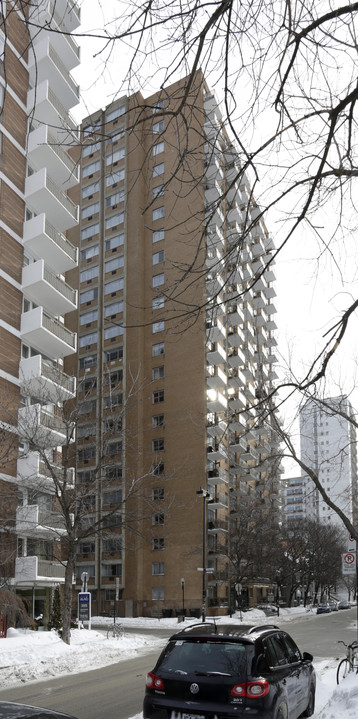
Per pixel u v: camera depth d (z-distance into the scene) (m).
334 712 8.60
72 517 31.78
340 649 23.30
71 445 41.12
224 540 59.31
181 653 7.46
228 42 3.59
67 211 34.69
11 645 22.22
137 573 54.94
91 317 64.06
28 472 29.25
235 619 49.72
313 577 81.62
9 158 31.66
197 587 53.25
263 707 6.91
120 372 60.34
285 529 67.31
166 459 56.62
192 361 57.84
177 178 4.10
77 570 57.91
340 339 5.00
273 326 76.25
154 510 36.53
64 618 24.47
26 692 14.12
